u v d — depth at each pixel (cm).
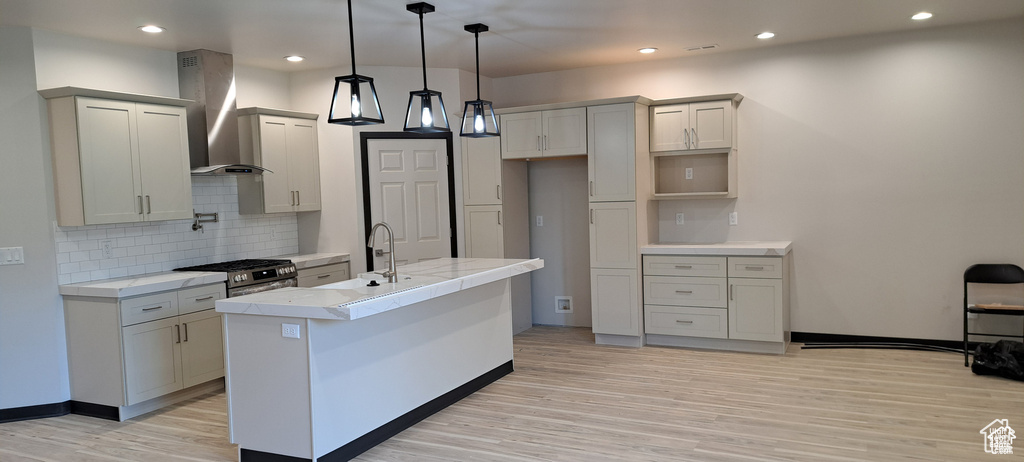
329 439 342
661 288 575
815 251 569
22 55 429
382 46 523
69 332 444
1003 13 480
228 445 383
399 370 394
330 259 587
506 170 630
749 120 582
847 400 420
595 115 577
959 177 522
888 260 548
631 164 564
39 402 441
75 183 428
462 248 637
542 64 618
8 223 433
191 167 516
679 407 419
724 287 550
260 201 561
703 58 594
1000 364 456
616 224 577
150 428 415
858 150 550
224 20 429
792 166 571
